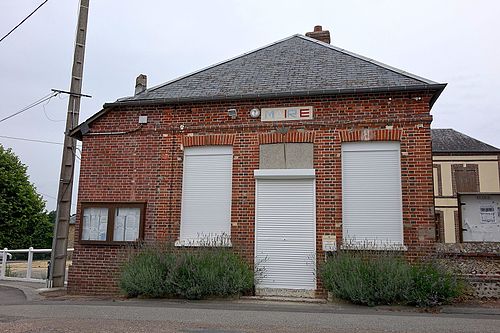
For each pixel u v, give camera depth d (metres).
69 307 9.61
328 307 9.62
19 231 33.06
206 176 12.36
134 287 10.66
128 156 12.78
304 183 11.76
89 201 12.72
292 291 11.28
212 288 10.46
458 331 7.05
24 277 17.55
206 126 12.44
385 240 11.13
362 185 11.47
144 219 12.30
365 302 9.73
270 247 11.61
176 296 10.84
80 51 14.44
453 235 30.42
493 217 11.56
